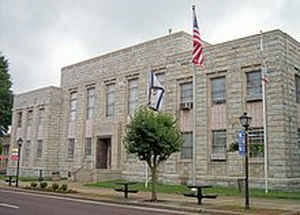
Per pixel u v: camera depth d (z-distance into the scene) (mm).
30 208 15461
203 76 28125
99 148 36625
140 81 33438
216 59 27547
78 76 40438
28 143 45375
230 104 26344
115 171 33188
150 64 32625
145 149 18875
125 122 34156
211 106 27531
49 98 42312
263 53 25000
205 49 28266
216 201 18578
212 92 27672
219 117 26984
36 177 40125
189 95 29109
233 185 25375
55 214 13547
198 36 22812
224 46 27219
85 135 38469
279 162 23391
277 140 23656
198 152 27641
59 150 41656
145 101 32531
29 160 44500
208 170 26938
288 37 25297
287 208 15617
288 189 23031
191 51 29312
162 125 19109
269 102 24312
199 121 27938
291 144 24062
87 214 13789
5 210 14602
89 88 39031
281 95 23859
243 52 26094
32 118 45344
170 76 30453
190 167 28016
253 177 24516
